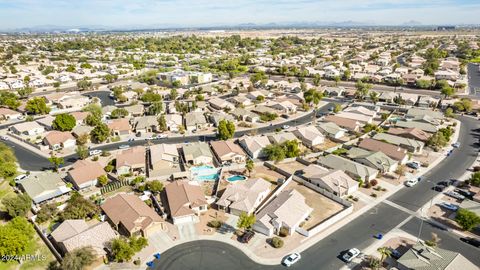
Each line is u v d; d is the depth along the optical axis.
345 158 96.56
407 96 158.12
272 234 65.12
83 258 53.09
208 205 75.12
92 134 114.00
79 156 101.25
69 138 111.44
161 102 152.25
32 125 124.69
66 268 51.16
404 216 70.69
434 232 65.25
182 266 56.38
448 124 128.12
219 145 105.12
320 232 65.44
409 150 103.88
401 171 87.62
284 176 90.19
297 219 66.44
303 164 97.31
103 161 98.62
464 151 104.19
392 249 59.94
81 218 67.88
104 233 61.00
